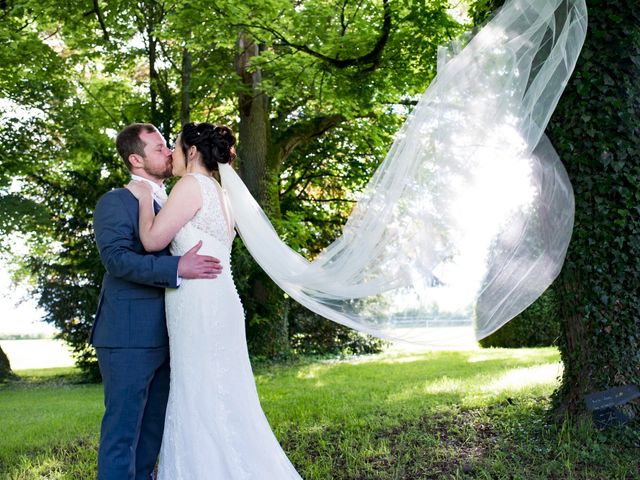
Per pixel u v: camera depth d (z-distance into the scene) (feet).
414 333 11.93
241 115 41.55
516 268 12.22
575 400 15.84
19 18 34.53
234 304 10.94
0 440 18.26
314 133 42.78
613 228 15.16
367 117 46.88
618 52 15.03
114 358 10.52
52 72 39.81
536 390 20.86
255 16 30.35
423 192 11.93
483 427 16.74
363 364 36.27
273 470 10.71
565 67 12.32
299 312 44.88
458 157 12.05
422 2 30.96
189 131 11.39
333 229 52.03
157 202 11.41
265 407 21.68
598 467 13.41
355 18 32.40
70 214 38.68
